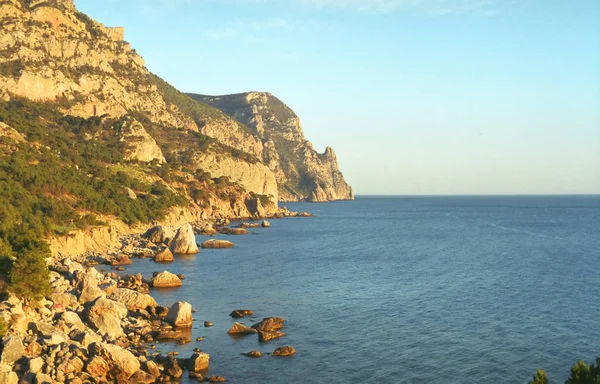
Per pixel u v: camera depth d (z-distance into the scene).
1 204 95.88
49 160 139.00
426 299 70.44
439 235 169.50
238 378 42.56
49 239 97.00
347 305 67.00
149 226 147.62
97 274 72.50
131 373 40.84
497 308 65.25
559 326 57.12
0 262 50.78
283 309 64.75
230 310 64.00
